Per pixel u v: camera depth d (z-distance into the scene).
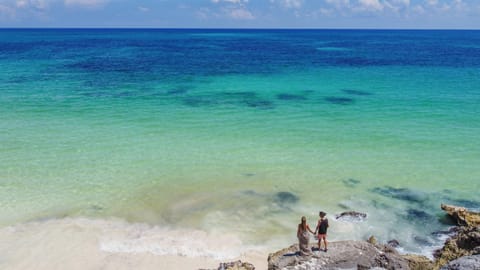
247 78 59.31
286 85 53.38
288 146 28.64
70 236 17.22
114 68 68.25
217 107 39.75
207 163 25.28
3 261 15.48
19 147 27.23
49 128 31.64
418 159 26.42
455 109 39.53
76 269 15.21
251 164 25.25
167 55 97.81
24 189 21.22
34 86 48.44
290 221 18.80
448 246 15.91
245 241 17.20
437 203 20.62
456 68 71.50
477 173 24.23
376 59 89.62
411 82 55.66
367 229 18.25
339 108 40.03
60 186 21.69
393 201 20.83
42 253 16.05
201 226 18.25
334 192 21.72
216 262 15.83
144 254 16.19
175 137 30.19
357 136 31.05
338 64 78.75
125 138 29.70
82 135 30.11
